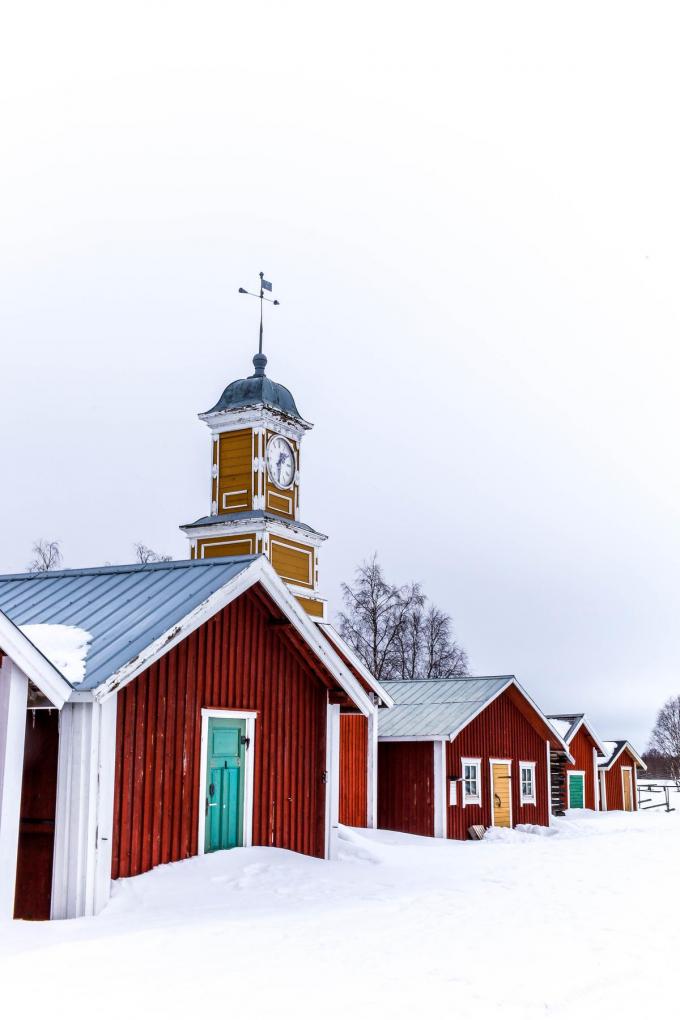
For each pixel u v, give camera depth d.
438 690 31.50
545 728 33.12
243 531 28.75
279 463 30.12
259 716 15.07
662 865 17.02
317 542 30.62
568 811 39.97
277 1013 6.79
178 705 13.52
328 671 16.12
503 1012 6.93
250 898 12.09
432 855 19.39
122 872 12.29
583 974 8.23
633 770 48.19
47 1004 7.00
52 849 11.48
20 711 11.16
